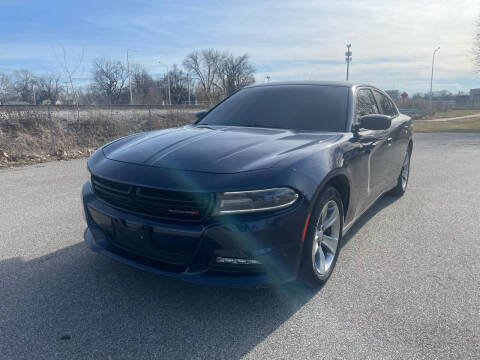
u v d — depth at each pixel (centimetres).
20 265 311
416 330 226
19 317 237
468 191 574
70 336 219
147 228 230
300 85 390
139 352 206
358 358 202
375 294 268
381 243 365
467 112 5444
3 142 979
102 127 1282
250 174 222
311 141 282
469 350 208
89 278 289
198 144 271
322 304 255
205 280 222
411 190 583
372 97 423
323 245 282
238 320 237
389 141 409
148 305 253
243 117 361
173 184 221
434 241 370
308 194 233
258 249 218
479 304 255
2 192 560
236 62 5422
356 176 308
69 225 411
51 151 1021
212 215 216
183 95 5728
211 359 201
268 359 202
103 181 256
